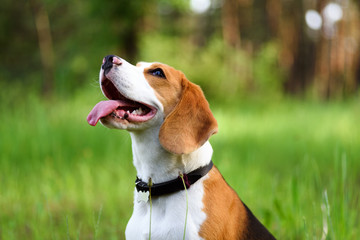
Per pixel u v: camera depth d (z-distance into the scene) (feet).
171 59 82.99
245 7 110.73
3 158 25.03
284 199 18.88
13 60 97.45
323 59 119.03
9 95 40.16
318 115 60.95
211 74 81.71
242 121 54.60
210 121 11.71
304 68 128.67
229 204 11.59
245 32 113.50
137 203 11.82
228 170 24.63
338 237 13.64
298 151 34.42
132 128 11.46
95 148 28.63
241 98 82.02
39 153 26.78
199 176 11.34
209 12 136.46
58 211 20.38
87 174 24.09
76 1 85.35
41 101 40.01
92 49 81.71
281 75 96.99
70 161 26.48
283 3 119.34
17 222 18.26
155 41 83.82
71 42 86.74
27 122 31.45
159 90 11.92
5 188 21.81
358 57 118.93
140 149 11.78
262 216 17.37
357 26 116.16
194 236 10.68
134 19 79.77
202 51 89.76
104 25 79.51
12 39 98.73
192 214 10.93
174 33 92.79
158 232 10.88
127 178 23.65
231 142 37.88
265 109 74.28
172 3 82.43
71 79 78.48
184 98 11.84
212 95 80.59
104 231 18.10
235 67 87.66
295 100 92.22
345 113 59.36
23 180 22.86
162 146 11.34
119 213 19.75
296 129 47.11
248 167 26.48
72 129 31.24
